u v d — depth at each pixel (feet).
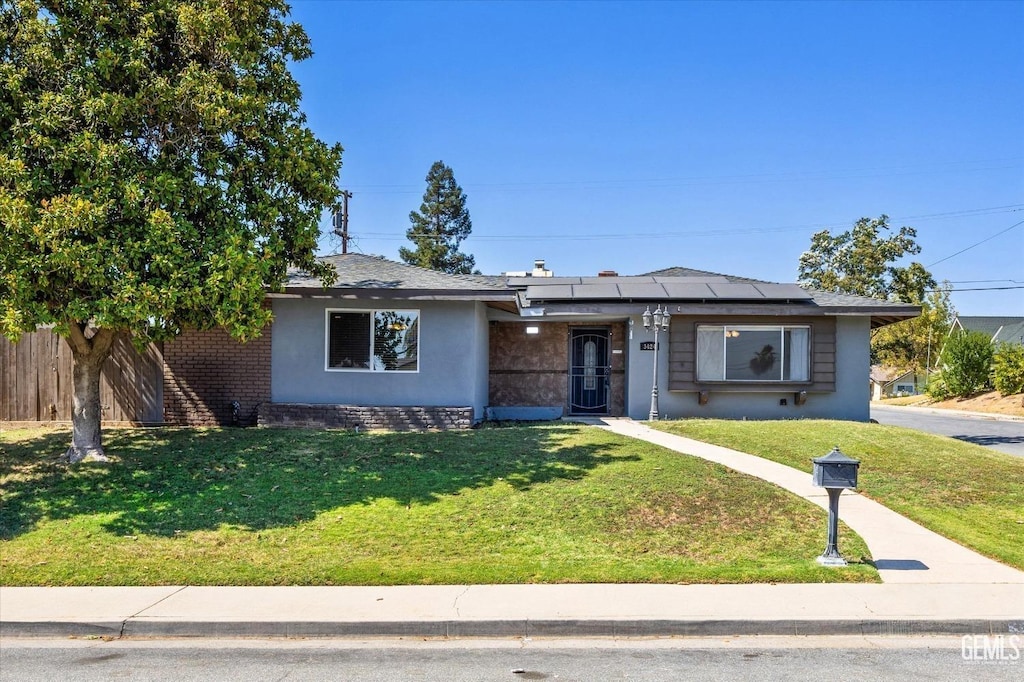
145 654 18.58
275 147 35.29
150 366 49.01
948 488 33.76
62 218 28.35
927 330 139.95
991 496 32.58
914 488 33.65
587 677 16.74
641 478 32.96
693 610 20.30
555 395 61.46
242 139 35.29
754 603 20.83
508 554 25.05
